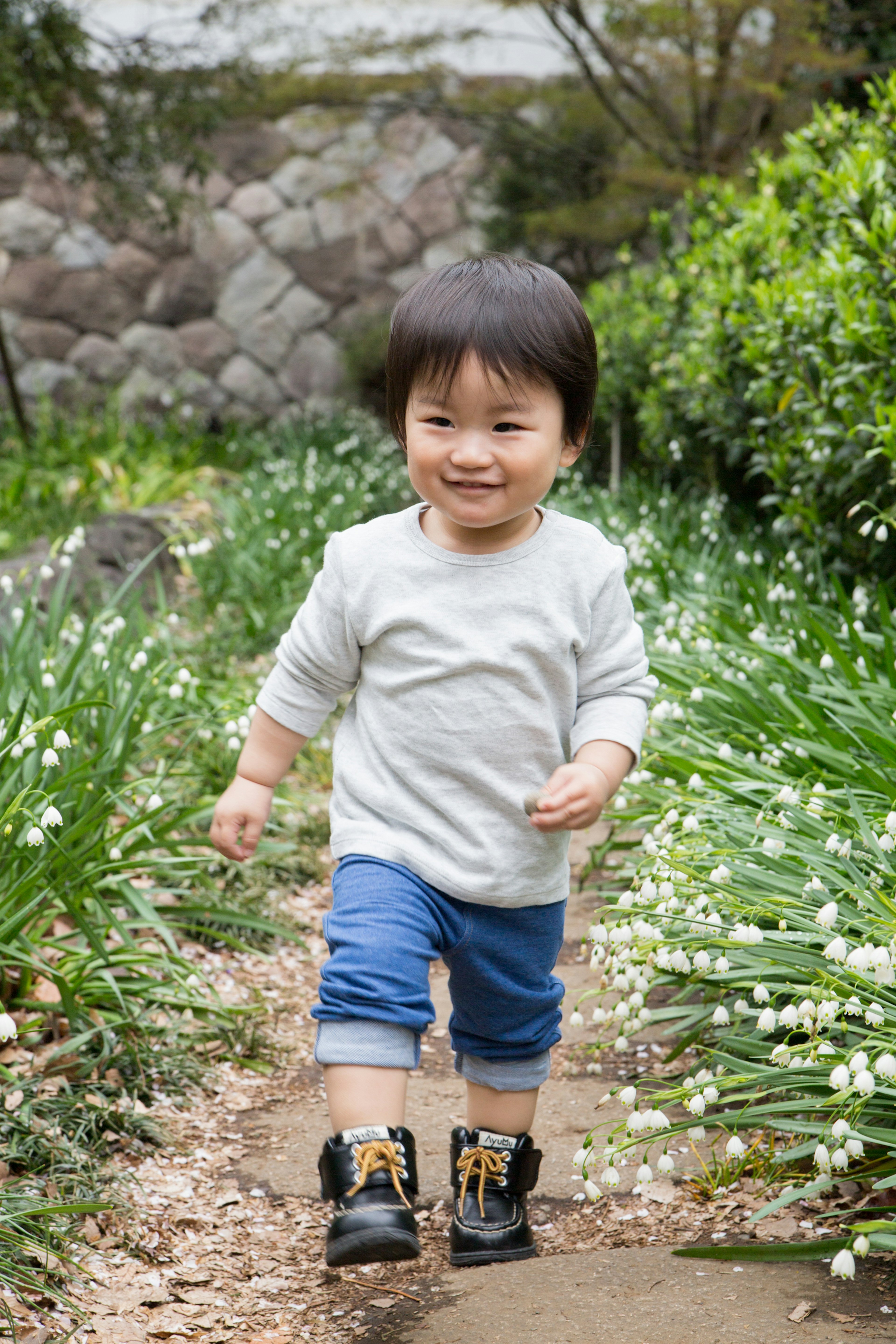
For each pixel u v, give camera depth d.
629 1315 1.61
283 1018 2.86
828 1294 1.62
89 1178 2.02
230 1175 2.17
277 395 13.34
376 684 1.75
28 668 3.22
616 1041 2.21
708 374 5.13
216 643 5.44
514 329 1.59
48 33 7.75
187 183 13.06
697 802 2.36
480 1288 1.74
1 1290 1.70
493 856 1.68
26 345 13.00
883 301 3.79
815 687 3.06
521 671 1.69
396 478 9.28
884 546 4.18
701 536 5.51
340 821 1.75
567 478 7.79
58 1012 2.53
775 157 9.44
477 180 12.75
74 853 2.67
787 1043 2.08
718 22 8.77
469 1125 1.90
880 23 9.12
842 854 1.99
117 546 6.78
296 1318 1.72
